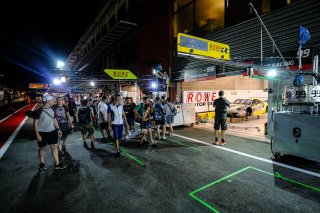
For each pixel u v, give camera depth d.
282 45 7.23
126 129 7.80
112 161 5.41
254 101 13.52
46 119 4.65
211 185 3.97
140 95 16.62
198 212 3.10
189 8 11.77
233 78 15.96
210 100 13.16
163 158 5.61
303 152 4.72
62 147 6.36
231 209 3.17
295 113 5.04
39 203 3.41
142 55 16.38
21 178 4.39
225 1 9.50
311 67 6.40
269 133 7.55
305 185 3.91
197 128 10.30
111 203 3.38
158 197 3.54
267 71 5.88
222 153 5.98
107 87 21.77
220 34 9.75
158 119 7.61
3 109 20.44
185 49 4.59
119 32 19.50
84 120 6.59
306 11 6.49
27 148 6.80
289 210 3.12
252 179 4.20
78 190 3.83
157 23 14.38
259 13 8.05
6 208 3.28
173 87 13.07
